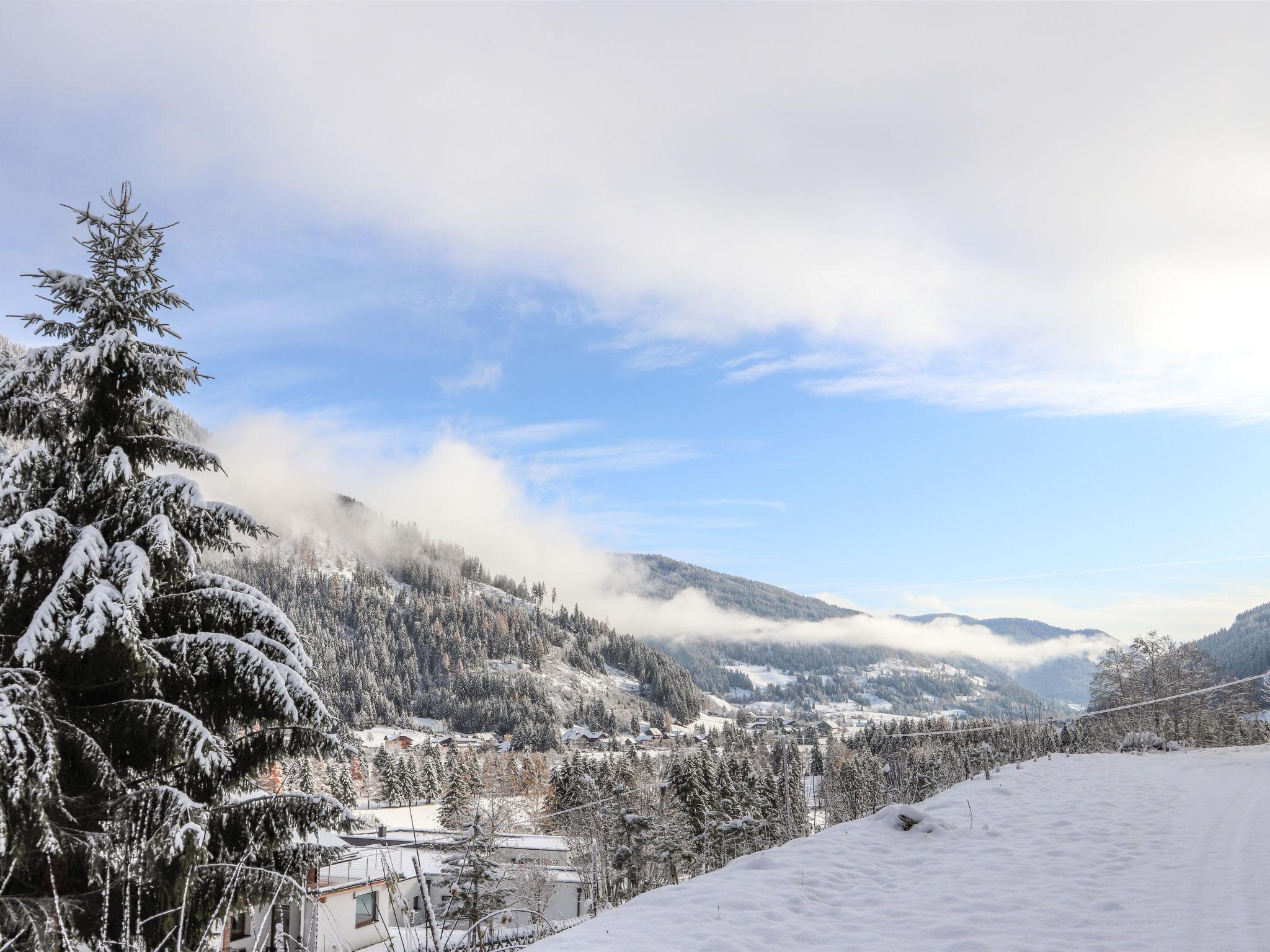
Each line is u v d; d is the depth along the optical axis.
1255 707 61.00
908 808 13.91
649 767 76.12
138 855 6.84
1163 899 8.66
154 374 9.20
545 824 56.47
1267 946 6.83
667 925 8.18
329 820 8.75
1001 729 60.78
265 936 8.03
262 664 8.52
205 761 7.86
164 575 8.77
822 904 9.22
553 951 7.34
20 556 7.47
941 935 7.79
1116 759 29.73
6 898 6.54
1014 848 11.99
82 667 8.13
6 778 6.25
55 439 8.88
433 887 27.27
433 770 87.75
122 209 9.28
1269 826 13.00
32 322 8.82
